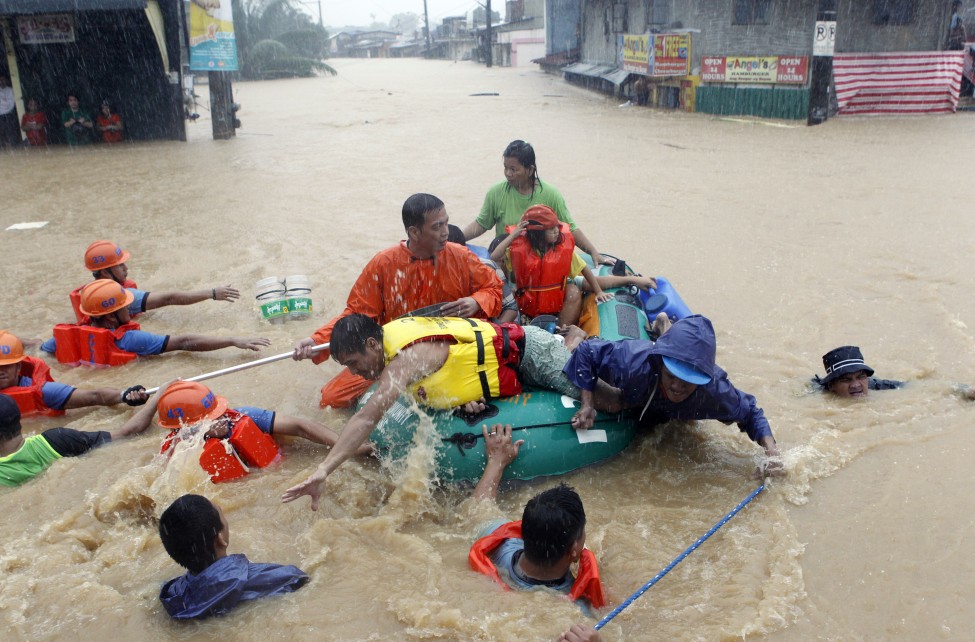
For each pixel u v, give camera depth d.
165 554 4.17
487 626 3.49
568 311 6.31
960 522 4.31
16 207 13.52
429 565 3.98
